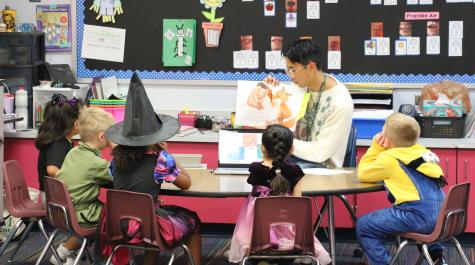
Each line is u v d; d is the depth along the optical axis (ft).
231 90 17.63
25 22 18.16
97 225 11.44
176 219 11.22
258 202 10.30
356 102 16.35
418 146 12.14
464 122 16.07
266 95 13.57
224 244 16.29
